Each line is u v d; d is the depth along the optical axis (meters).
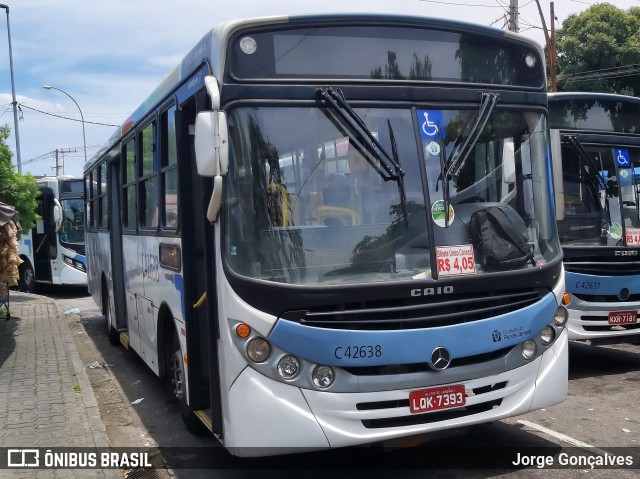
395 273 4.46
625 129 8.41
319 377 4.20
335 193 4.47
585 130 8.12
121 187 8.58
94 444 5.59
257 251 4.32
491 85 5.04
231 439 4.31
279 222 4.37
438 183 4.65
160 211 6.24
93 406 6.72
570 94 8.07
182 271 5.38
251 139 4.39
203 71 4.73
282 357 4.18
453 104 4.84
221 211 4.36
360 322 4.25
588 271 7.65
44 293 20.23
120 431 6.49
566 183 7.85
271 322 4.19
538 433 5.80
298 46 4.55
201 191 4.68
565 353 5.04
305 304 4.21
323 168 4.48
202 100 4.68
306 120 4.49
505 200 4.99
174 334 6.17
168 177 5.98
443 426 4.42
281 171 4.42
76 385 7.59
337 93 4.53
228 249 4.34
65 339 10.79
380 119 4.63
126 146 8.24
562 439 5.62
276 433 4.16
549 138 5.29
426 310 4.42
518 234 4.87
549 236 5.18
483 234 4.71
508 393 4.67
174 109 5.71
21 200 13.17
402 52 4.78
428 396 4.37
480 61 5.04
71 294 19.80
